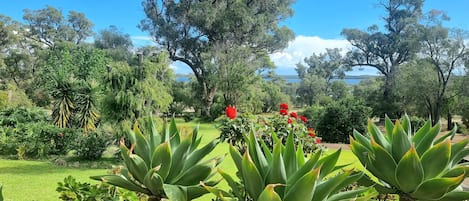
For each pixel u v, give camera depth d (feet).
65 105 39.34
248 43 116.78
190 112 110.42
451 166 5.30
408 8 119.55
